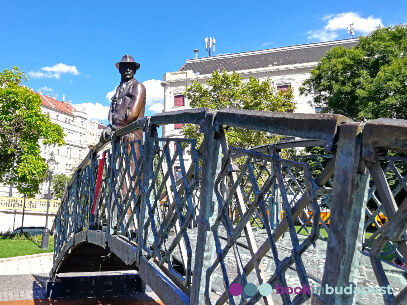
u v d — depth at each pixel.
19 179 17.69
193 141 2.26
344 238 1.07
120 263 8.09
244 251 3.91
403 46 15.14
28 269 11.11
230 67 36.28
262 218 1.53
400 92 13.38
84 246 7.10
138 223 3.08
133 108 5.28
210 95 16.80
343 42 35.28
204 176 2.08
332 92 17.16
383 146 1.00
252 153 1.64
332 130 1.17
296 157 5.50
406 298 0.94
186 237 2.29
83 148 77.69
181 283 2.37
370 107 13.78
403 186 3.00
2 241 16.94
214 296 2.64
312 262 3.70
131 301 7.41
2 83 17.81
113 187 3.86
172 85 35.28
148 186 2.92
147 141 2.94
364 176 1.07
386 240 1.00
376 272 1.03
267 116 1.55
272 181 1.48
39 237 18.62
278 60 35.16
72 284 7.67
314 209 1.21
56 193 38.38
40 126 17.64
